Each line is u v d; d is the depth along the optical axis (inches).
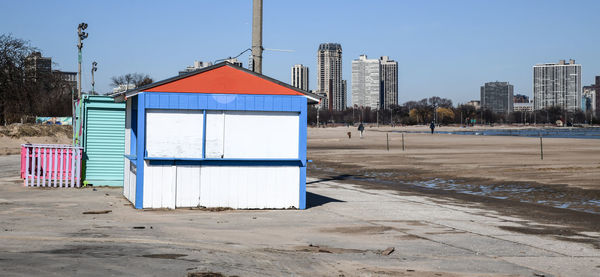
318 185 863.7
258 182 585.9
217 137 581.0
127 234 410.9
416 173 1101.1
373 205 633.0
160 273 290.2
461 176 1036.5
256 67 721.6
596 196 755.4
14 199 620.4
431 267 335.6
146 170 564.4
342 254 366.6
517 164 1302.9
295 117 596.4
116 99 643.5
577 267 350.6
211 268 307.4
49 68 2920.8
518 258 371.9
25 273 275.6
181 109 572.4
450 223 514.0
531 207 647.8
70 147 762.8
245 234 433.7
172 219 501.7
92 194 682.2
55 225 448.1
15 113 2684.5
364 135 3784.5
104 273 283.9
